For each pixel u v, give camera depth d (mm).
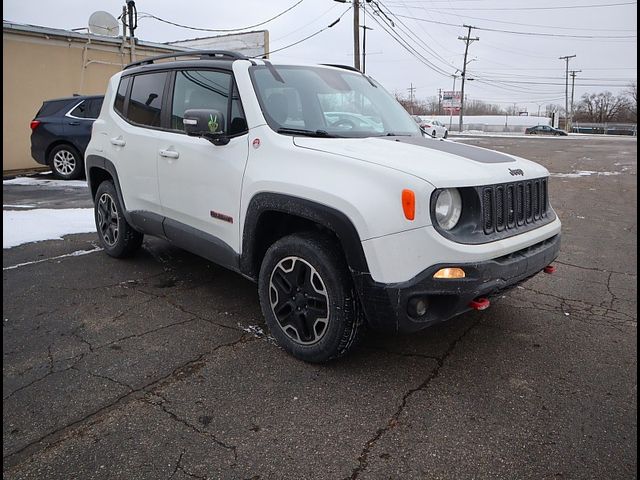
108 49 14664
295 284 3264
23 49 12875
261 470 2357
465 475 2332
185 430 2635
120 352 3445
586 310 4238
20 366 3260
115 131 4977
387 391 2992
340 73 4375
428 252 2725
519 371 3230
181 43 23203
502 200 3051
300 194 3061
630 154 21438
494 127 73938
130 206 4859
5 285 4688
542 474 2338
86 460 2416
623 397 2947
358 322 3064
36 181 11305
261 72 3781
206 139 3723
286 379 3115
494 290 2941
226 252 3732
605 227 7457
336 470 2361
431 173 2791
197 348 3506
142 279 4875
